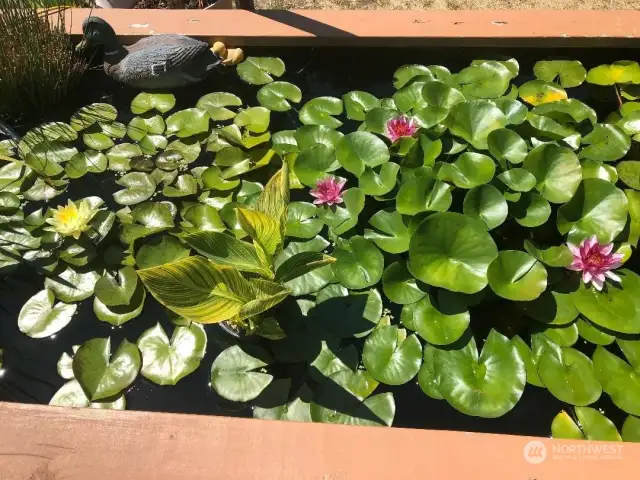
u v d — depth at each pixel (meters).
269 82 1.92
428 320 1.33
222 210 1.58
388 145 1.70
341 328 1.37
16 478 1.04
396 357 1.30
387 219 1.50
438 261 1.38
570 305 1.34
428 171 1.56
